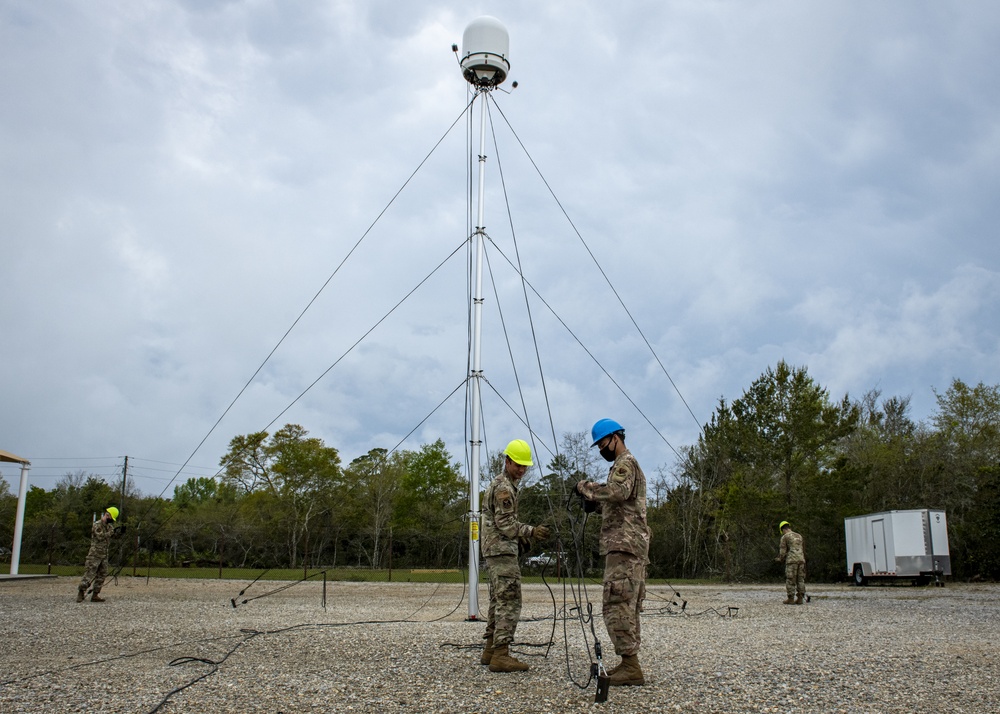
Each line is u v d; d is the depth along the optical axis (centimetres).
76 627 1158
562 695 619
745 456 4319
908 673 726
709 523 5162
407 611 1521
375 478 5512
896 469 4316
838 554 3956
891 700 603
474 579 1302
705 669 745
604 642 962
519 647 913
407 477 6038
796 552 1948
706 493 5000
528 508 3400
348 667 759
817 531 4000
